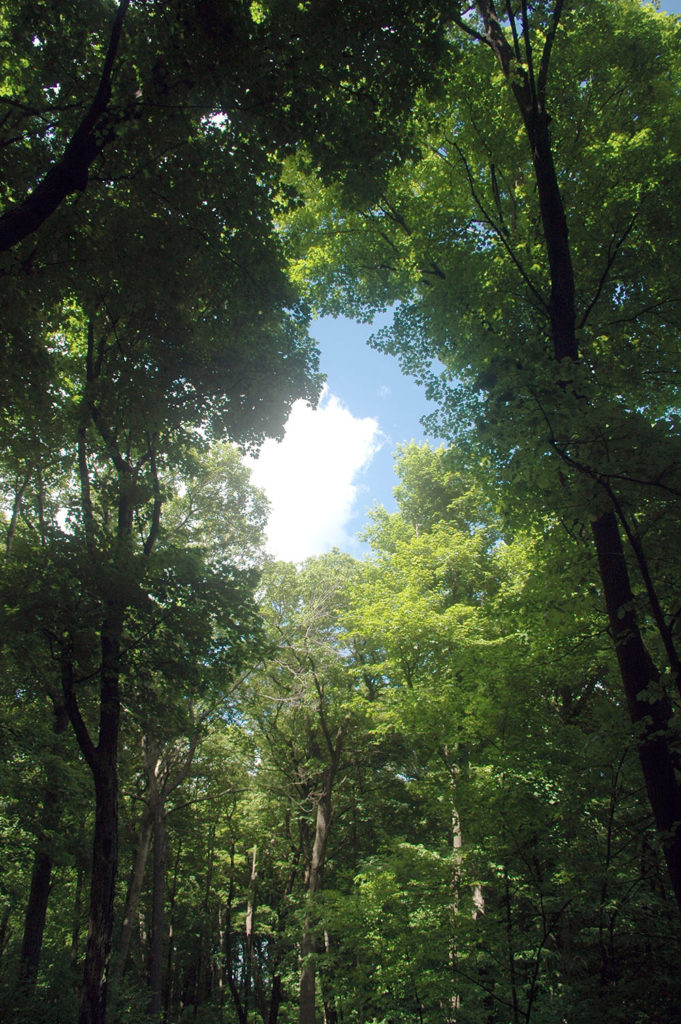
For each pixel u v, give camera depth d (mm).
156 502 13414
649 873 7324
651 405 8867
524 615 9109
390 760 20484
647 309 8719
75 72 8117
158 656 11609
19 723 15266
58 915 24531
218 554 19688
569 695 12852
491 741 9938
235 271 9914
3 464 14688
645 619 6480
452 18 7891
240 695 20422
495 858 8789
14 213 6902
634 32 9797
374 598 17312
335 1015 21953
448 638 13828
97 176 8281
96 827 10117
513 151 9961
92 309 10219
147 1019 18047
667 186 8633
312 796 21297
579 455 5336
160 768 21953
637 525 5758
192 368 11742
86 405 11852
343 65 7637
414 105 8609
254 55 7309
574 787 7891
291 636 21109
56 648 11586
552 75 9719
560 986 7988
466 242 10266
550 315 7324
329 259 12656
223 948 32312
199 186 8508
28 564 11180
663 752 5520
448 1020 9375
